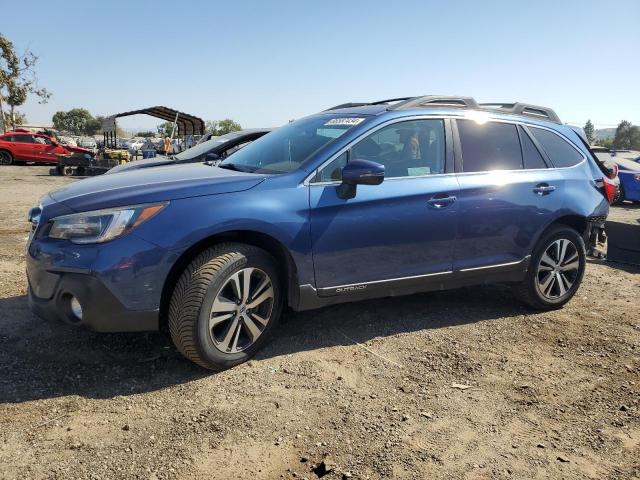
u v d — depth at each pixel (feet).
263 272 11.69
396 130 13.52
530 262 15.49
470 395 10.96
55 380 10.77
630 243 22.82
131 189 11.03
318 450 8.93
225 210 11.02
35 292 10.94
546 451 9.14
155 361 11.78
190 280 10.75
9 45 132.36
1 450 8.53
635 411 10.53
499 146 15.06
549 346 13.61
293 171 12.28
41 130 157.99
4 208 33.86
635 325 15.29
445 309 15.96
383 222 12.75
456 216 13.79
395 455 8.86
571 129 17.30
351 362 12.19
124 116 91.35
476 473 8.48
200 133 89.04
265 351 12.53
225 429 9.39
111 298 10.26
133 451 8.69
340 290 12.55
